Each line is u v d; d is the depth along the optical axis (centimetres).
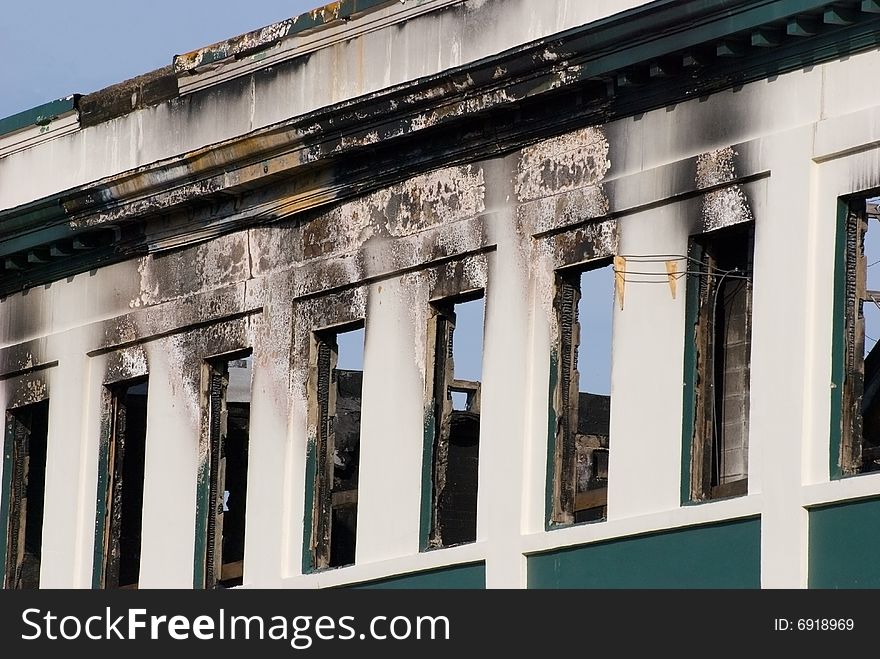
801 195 2847
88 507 3744
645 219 3011
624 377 3011
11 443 3919
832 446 2805
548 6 3136
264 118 3506
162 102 3688
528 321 3136
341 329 3434
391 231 3338
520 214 3158
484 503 3155
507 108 3155
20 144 3950
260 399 3500
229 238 3588
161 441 3641
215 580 3547
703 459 2941
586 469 3850
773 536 2808
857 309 2831
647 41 2953
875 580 2711
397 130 3269
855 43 2811
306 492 3422
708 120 2955
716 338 3020
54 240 3788
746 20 2852
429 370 3262
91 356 3788
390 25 3347
